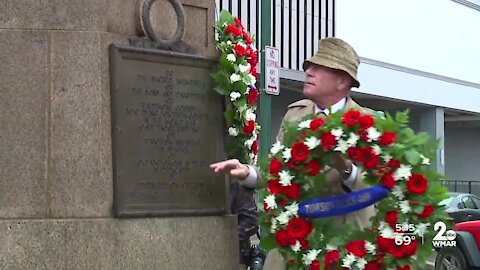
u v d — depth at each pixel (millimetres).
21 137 4074
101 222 4035
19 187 4059
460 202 15750
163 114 4332
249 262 5281
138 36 4363
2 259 3975
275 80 9305
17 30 4113
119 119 4148
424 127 29641
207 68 4559
